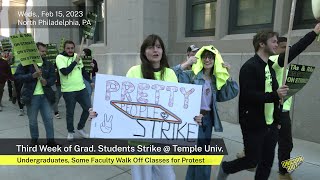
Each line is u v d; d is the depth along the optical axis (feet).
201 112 9.94
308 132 16.72
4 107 28.48
